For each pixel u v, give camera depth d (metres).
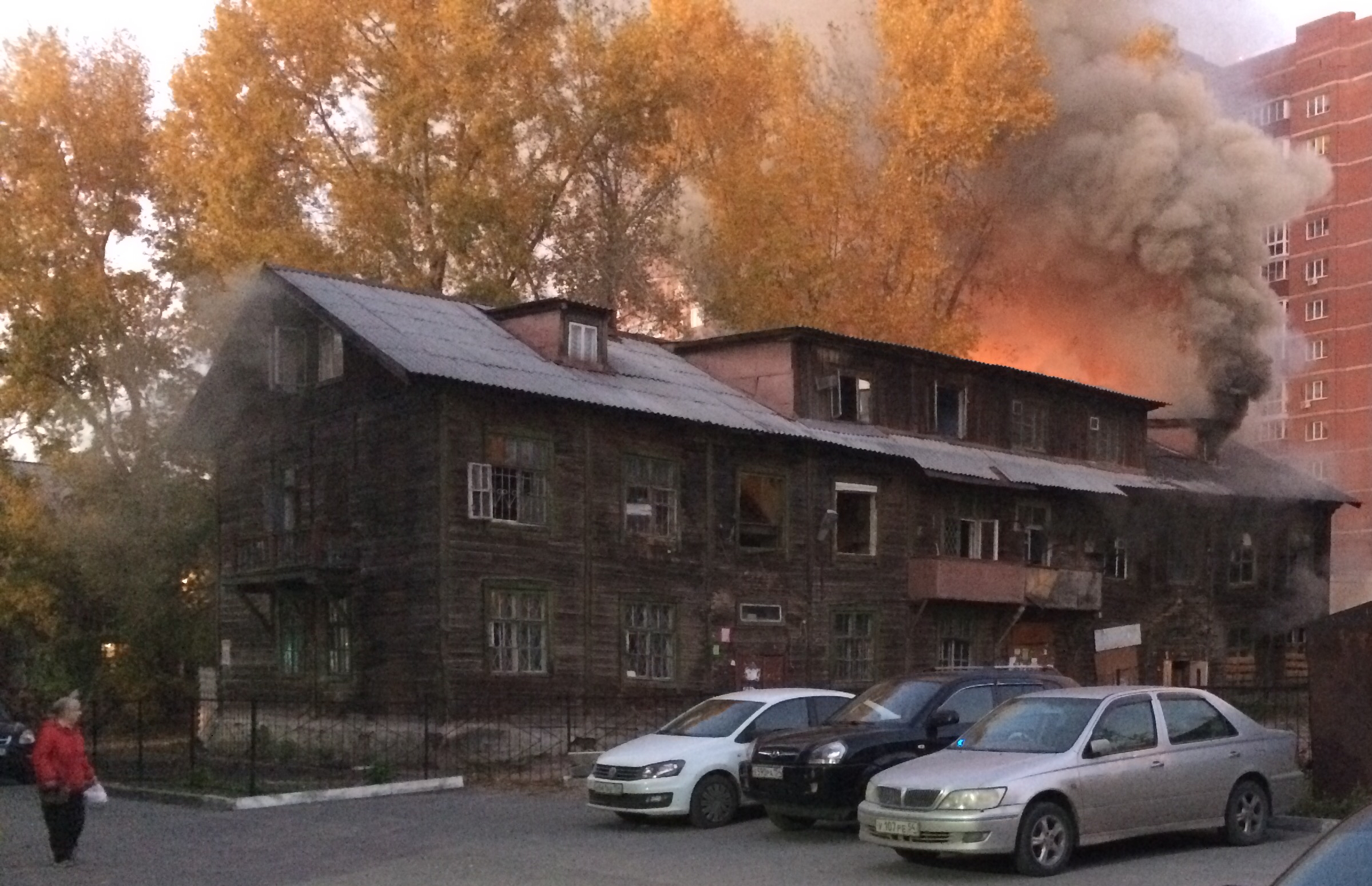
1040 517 36.41
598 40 36.69
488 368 24.98
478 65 33.56
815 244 39.56
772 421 29.61
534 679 25.09
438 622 24.03
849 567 31.22
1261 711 19.83
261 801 18.05
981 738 13.02
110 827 16.52
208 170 32.72
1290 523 44.62
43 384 31.92
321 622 26.62
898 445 32.38
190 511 31.08
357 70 35.03
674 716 27.00
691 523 28.25
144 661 31.69
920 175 41.97
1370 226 77.00
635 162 39.84
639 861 13.27
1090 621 37.47
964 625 33.78
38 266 31.78
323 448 27.12
